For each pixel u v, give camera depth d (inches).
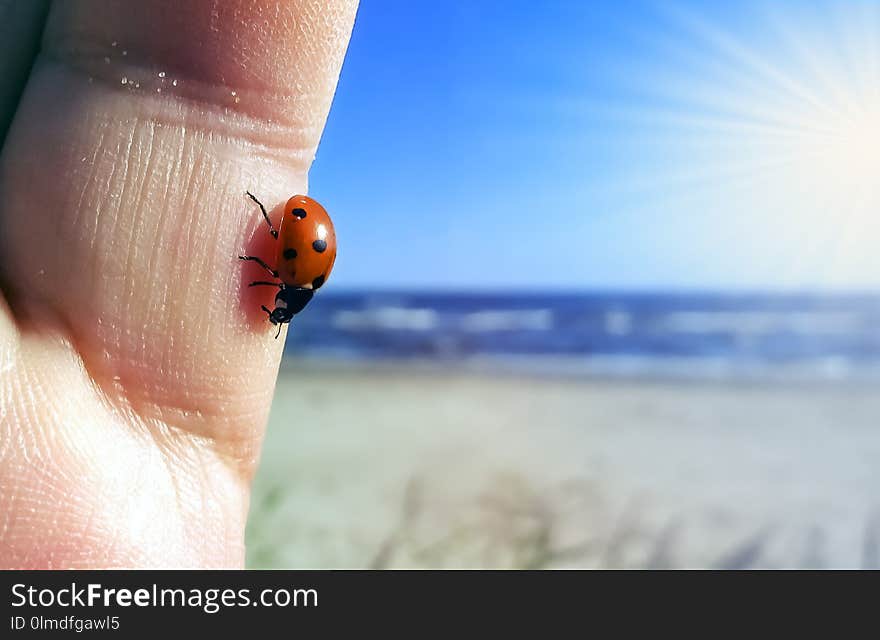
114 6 2.3
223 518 2.4
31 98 2.3
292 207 2.5
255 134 2.4
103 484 2.2
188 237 2.4
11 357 2.2
